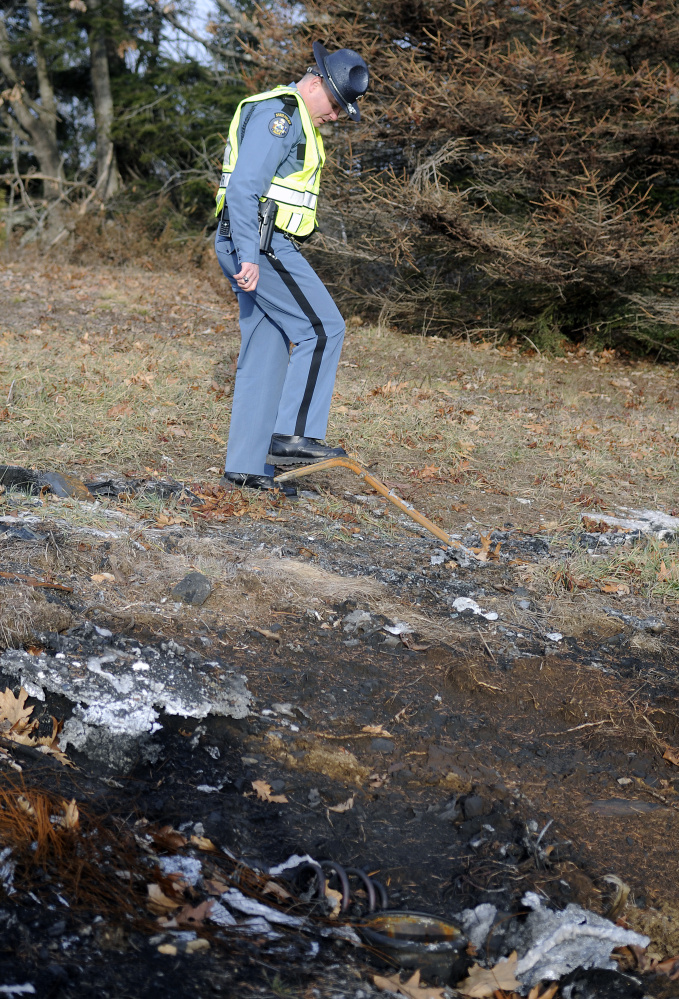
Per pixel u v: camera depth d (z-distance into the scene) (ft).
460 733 8.54
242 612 10.25
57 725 7.23
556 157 34.73
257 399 14.15
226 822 6.57
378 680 9.25
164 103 67.15
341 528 13.66
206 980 4.91
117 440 16.57
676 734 9.03
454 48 36.73
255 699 8.45
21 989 4.51
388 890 6.27
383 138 37.22
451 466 18.62
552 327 39.24
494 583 12.41
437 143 37.88
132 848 5.96
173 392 20.98
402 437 20.18
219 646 9.41
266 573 11.10
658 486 18.83
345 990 5.10
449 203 33.58
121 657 8.20
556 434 22.48
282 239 12.85
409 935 5.78
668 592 12.69
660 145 35.47
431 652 10.00
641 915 6.39
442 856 6.75
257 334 13.80
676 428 24.72
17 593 8.77
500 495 17.06
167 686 7.97
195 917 5.42
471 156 36.70
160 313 34.06
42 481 13.04
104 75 69.26
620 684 9.91
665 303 36.45
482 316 39.52
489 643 10.48
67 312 32.27
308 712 8.47
